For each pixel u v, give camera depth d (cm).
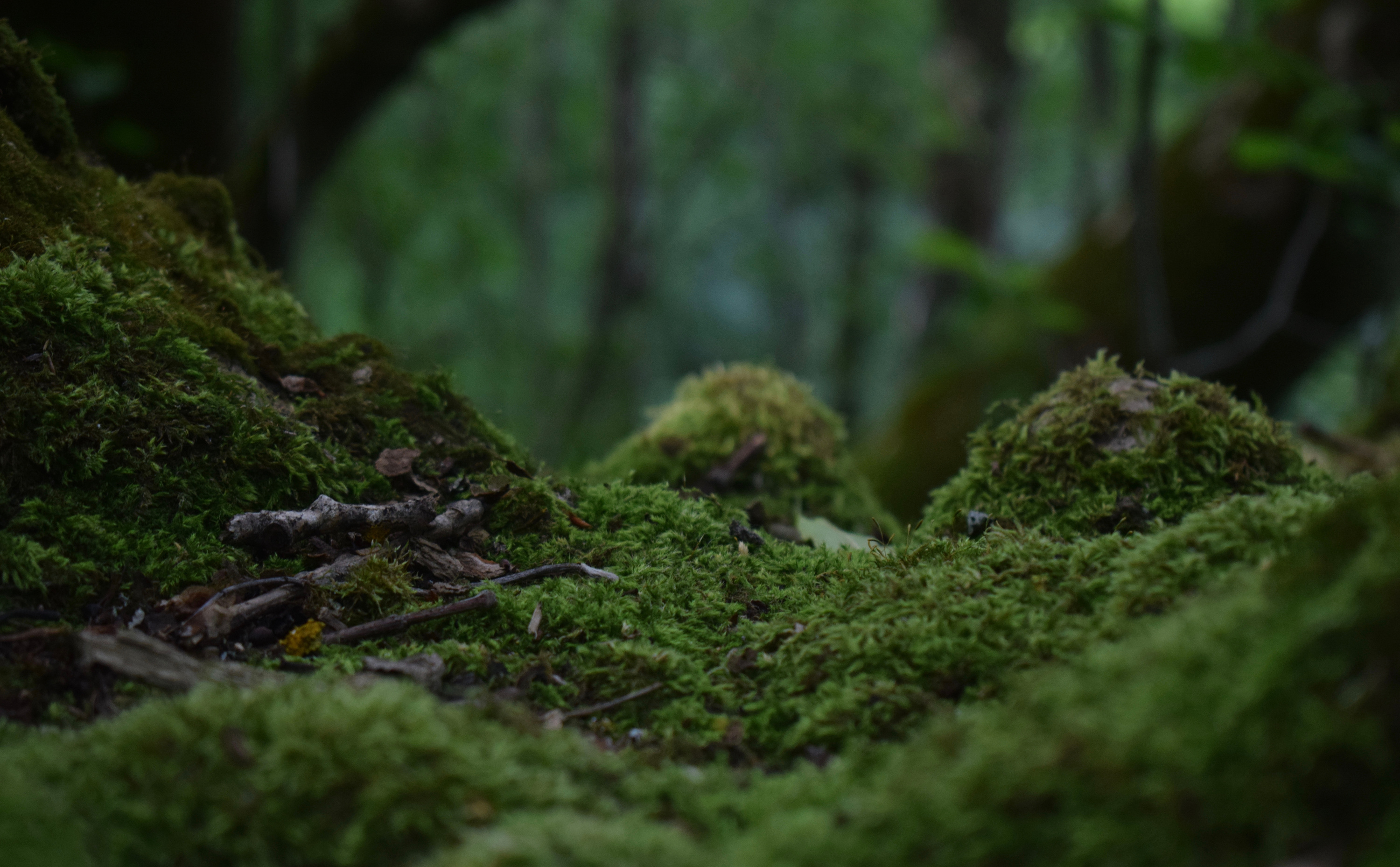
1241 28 705
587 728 172
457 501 244
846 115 1284
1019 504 246
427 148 1249
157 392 217
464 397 282
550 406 1177
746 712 175
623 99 1259
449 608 198
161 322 232
